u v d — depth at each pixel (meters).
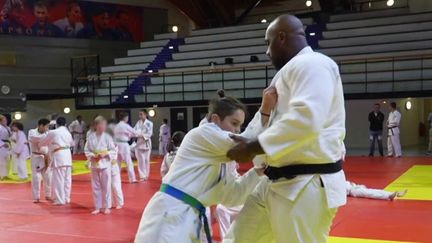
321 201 2.80
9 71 27.70
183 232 3.17
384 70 22.50
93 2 30.47
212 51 27.78
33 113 28.44
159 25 33.09
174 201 3.23
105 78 26.64
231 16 33.06
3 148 15.47
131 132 13.67
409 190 10.92
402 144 22.33
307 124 2.55
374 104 20.55
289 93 2.81
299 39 2.95
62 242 7.21
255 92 23.66
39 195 11.02
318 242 2.88
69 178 10.70
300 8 32.16
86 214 9.39
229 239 3.25
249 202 3.21
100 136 9.47
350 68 23.36
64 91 29.42
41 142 10.73
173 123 25.27
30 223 8.63
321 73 2.67
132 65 28.53
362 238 6.85
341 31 25.61
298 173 2.80
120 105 25.31
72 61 28.47
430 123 20.12
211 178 3.28
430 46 22.83
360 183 12.04
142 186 12.95
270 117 2.95
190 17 32.72
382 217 8.20
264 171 3.07
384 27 24.80
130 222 8.57
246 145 2.78
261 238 3.21
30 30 28.41
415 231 7.23
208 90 24.73
